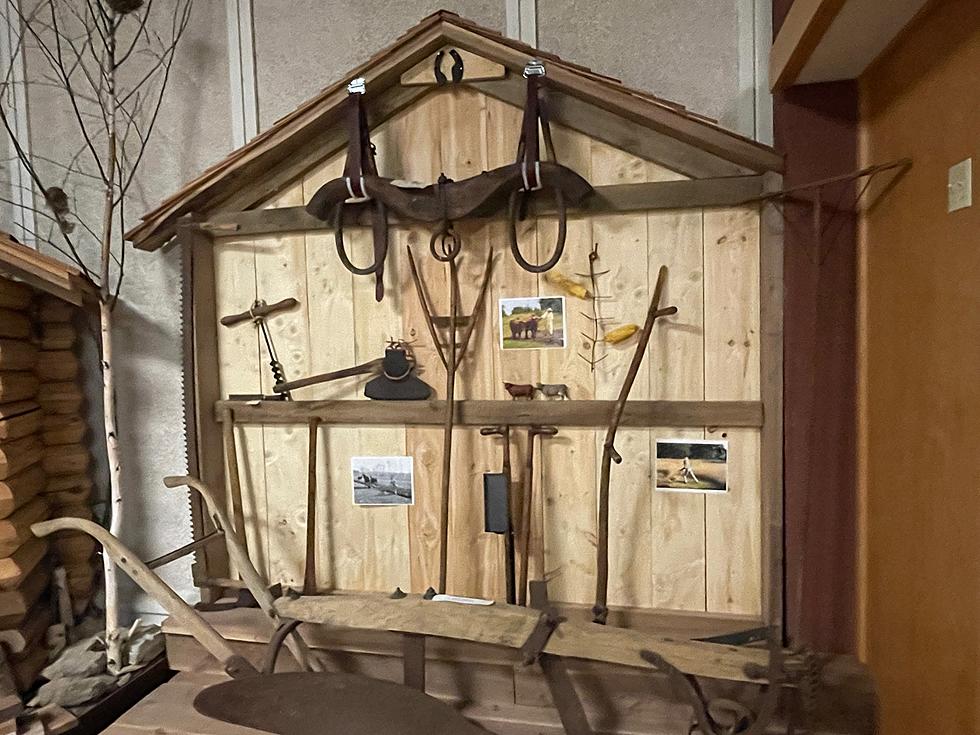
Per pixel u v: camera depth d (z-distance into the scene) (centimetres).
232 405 200
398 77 182
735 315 178
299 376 200
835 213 164
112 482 200
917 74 135
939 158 127
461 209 171
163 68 215
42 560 204
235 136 211
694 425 180
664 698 166
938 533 129
